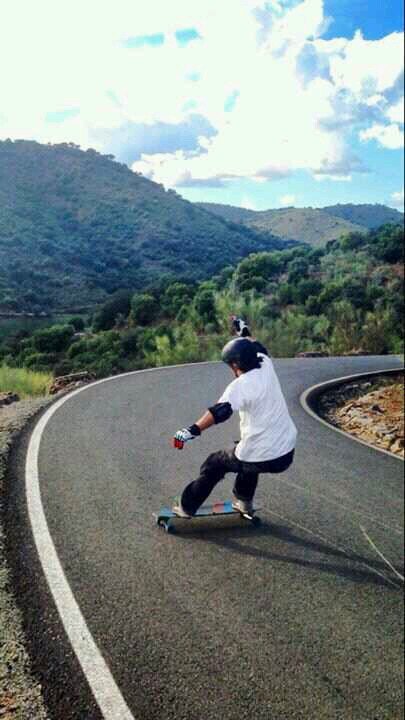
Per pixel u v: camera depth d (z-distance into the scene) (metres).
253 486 4.98
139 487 5.76
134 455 6.82
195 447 7.40
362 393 13.17
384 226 78.62
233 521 5.16
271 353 25.48
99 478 5.93
